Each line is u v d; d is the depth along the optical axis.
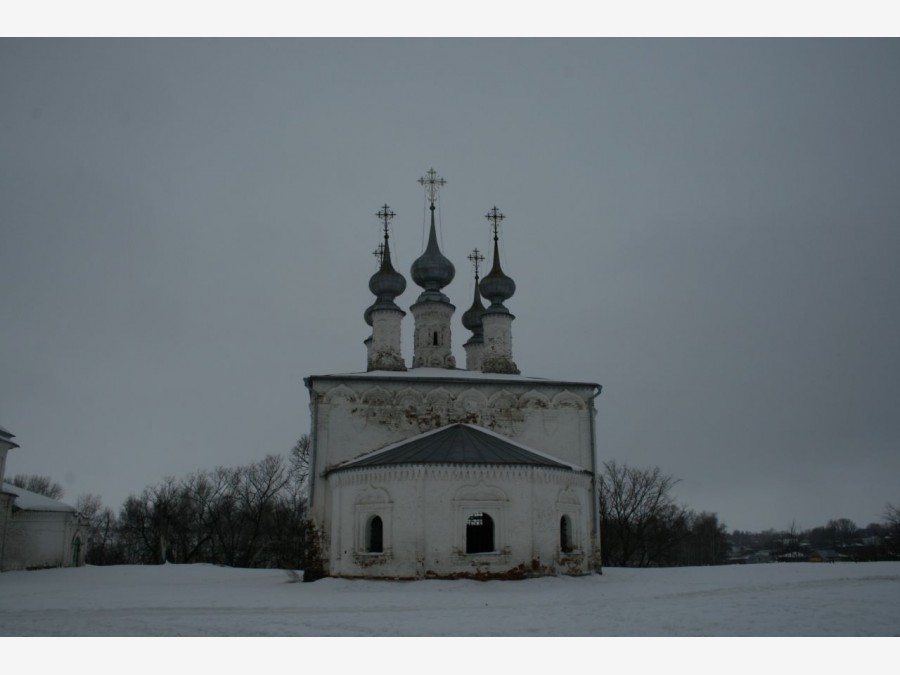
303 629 18.05
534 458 32.34
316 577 34.31
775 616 18.47
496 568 30.31
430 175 47.47
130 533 78.06
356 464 32.78
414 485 30.89
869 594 23.22
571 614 20.09
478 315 49.88
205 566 51.09
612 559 63.56
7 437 45.16
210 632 17.72
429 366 43.06
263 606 23.48
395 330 41.59
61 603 24.89
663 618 18.73
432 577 30.12
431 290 44.56
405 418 36.88
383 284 42.28
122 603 24.69
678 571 36.94
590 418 38.41
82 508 93.50
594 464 37.78
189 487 72.06
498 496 30.92
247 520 71.12
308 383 37.03
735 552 126.69
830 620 17.70
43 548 47.97
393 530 30.94
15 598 26.86
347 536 32.50
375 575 30.94
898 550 76.81
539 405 38.12
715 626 17.30
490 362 41.97
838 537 126.19
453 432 34.03
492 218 44.81
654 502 64.38
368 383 37.06
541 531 31.23
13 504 46.25
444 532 30.45
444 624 18.66
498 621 19.03
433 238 46.09
